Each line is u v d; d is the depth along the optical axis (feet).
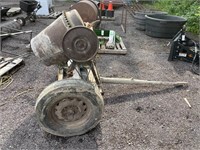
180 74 13.42
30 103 10.06
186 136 8.52
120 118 9.33
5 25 18.22
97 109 7.91
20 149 7.63
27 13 22.34
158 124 9.09
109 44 16.24
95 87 8.18
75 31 8.00
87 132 8.48
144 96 10.96
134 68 14.02
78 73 9.18
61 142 8.02
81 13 16.37
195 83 12.44
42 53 8.98
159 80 12.56
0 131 8.34
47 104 7.52
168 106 10.28
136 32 21.98
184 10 24.41
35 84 11.60
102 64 14.37
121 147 7.89
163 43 18.95
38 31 20.27
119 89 11.46
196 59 14.65
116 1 26.40
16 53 15.20
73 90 7.57
